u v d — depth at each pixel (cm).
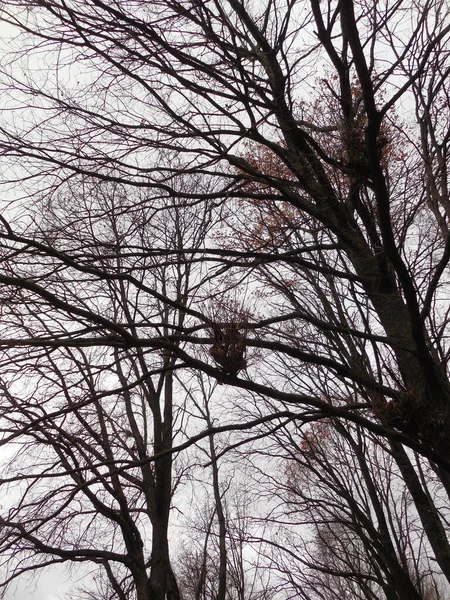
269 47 688
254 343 620
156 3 614
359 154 683
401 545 919
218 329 596
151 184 672
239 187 698
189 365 589
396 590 857
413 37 629
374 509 906
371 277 709
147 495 1204
